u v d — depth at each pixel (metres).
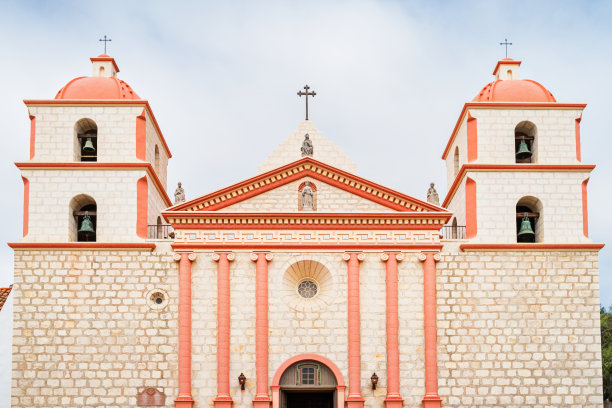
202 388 48.72
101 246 50.31
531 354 49.53
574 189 52.28
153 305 49.75
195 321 49.56
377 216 50.62
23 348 49.03
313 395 50.59
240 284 50.09
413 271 50.50
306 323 49.69
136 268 50.22
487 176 52.28
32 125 52.56
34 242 50.34
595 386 49.19
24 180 51.69
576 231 51.72
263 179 51.53
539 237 52.19
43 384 48.62
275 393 48.62
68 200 51.47
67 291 49.81
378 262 50.59
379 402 48.78
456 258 50.75
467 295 50.25
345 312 49.88
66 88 53.94
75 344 49.16
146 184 52.03
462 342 49.66
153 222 54.16
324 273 50.72
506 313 50.03
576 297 50.31
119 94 53.59
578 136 53.41
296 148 55.25
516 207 53.56
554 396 49.09
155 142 56.62
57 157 52.16
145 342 49.25
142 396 48.62
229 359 49.00
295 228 50.81
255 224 50.72
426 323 49.66
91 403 48.47
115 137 52.62
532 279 50.53
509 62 56.47
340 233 50.88
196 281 50.09
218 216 50.53
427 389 48.81
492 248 50.78
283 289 50.12
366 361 49.28
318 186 51.84
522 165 52.22
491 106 53.38
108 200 51.59
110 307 49.66
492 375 49.25
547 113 53.53
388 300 49.88
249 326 49.56
